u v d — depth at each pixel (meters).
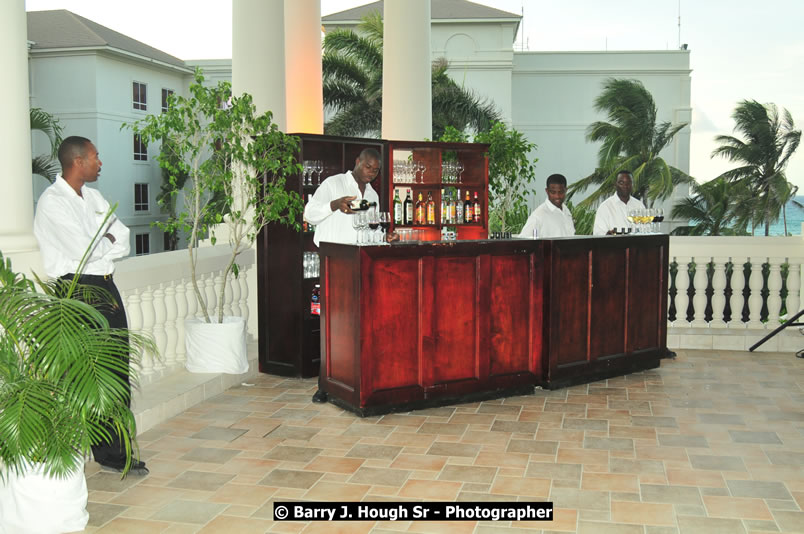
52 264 3.78
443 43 29.42
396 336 5.16
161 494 3.70
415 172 7.64
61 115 27.56
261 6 7.18
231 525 3.33
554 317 5.71
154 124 5.45
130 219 29.19
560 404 5.40
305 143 6.81
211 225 6.34
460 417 5.07
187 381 5.56
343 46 20.31
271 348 6.52
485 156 7.77
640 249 6.25
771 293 7.65
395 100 9.27
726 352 7.35
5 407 2.93
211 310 6.38
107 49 27.17
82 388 2.99
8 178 3.97
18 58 4.01
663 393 5.72
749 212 26.14
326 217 5.56
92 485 3.82
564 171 32.78
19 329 3.04
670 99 32.41
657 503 3.56
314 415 5.15
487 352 5.49
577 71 32.38
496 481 3.86
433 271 5.23
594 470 4.02
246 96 5.84
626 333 6.22
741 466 4.07
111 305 3.88
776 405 5.36
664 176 24.59
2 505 3.23
